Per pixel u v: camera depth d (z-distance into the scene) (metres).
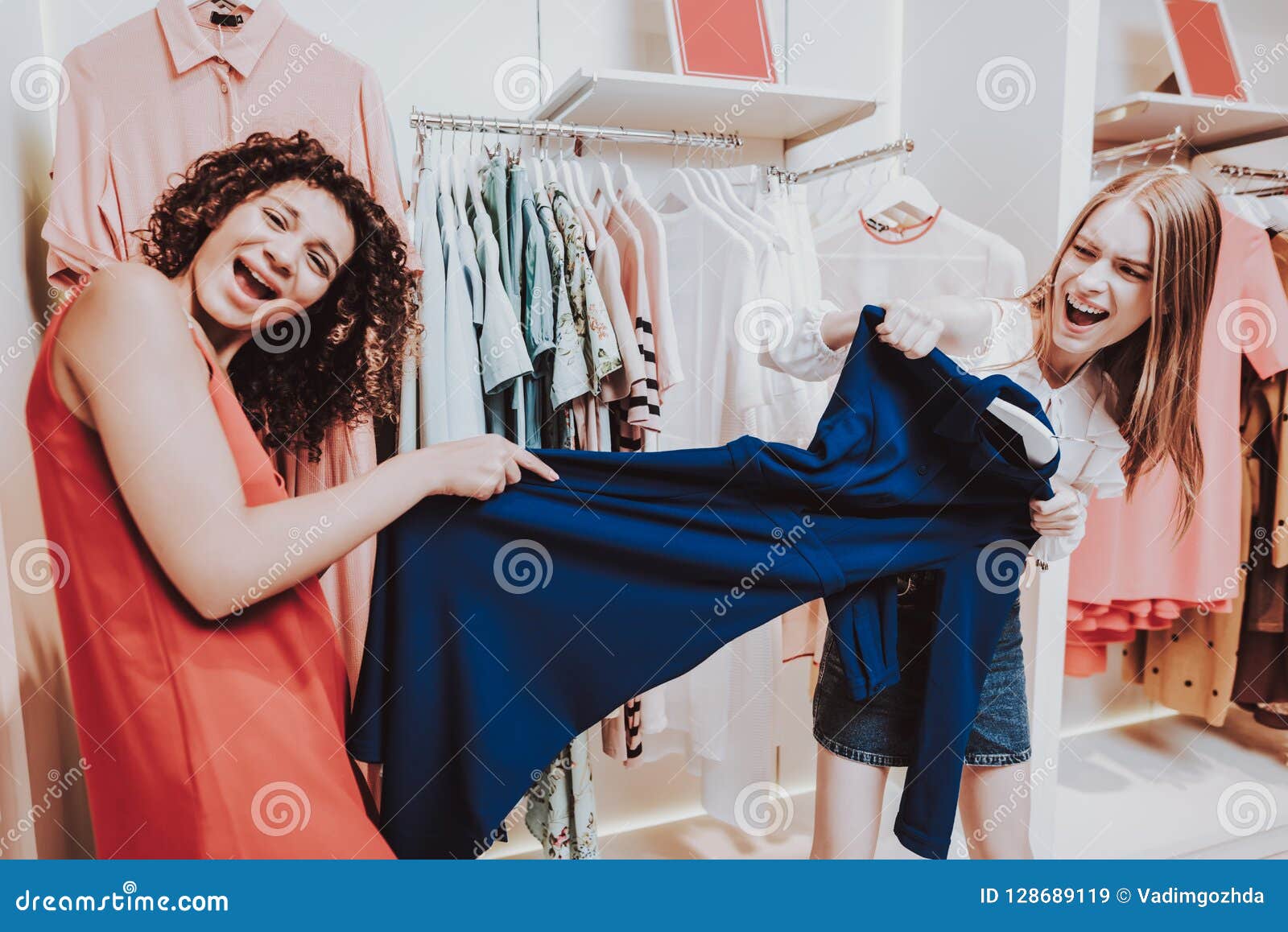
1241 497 1.91
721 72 1.57
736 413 1.50
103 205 1.25
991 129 1.70
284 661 0.97
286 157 1.17
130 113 1.28
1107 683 2.24
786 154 1.92
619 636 1.06
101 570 0.92
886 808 2.01
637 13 1.76
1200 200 1.43
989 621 1.13
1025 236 1.62
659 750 1.89
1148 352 1.49
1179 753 2.12
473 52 1.65
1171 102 1.67
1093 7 1.50
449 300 1.29
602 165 1.52
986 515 1.10
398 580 1.01
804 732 2.16
